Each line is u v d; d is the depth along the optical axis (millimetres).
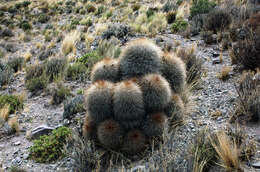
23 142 2580
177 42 4195
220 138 1933
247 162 1862
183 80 2496
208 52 3676
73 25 8078
